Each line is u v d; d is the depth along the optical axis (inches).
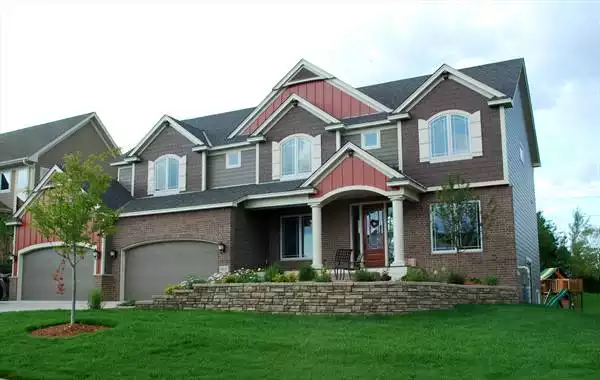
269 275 702.5
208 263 933.8
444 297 642.8
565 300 1006.4
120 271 1004.6
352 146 826.8
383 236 890.7
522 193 919.0
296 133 976.9
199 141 1057.5
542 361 384.8
